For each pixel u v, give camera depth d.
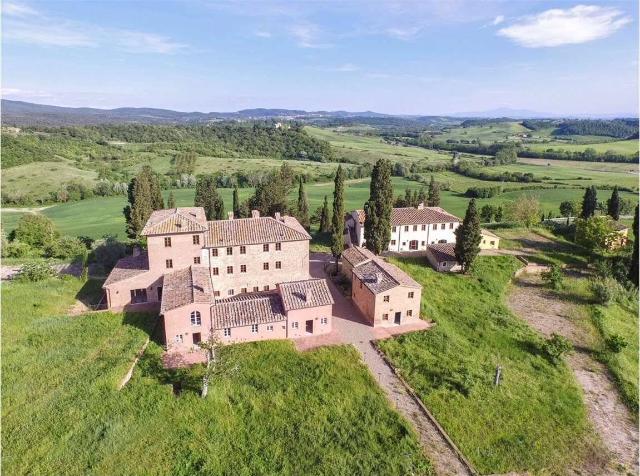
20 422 32.78
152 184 88.19
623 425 38.09
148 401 35.97
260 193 89.75
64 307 52.88
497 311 57.97
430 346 47.59
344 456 32.06
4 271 67.19
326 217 94.12
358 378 41.44
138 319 49.69
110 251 68.88
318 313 49.53
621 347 48.78
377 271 56.25
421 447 33.47
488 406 38.56
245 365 42.75
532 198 107.69
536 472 32.22
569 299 63.94
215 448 32.12
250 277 58.62
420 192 119.06
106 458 30.25
